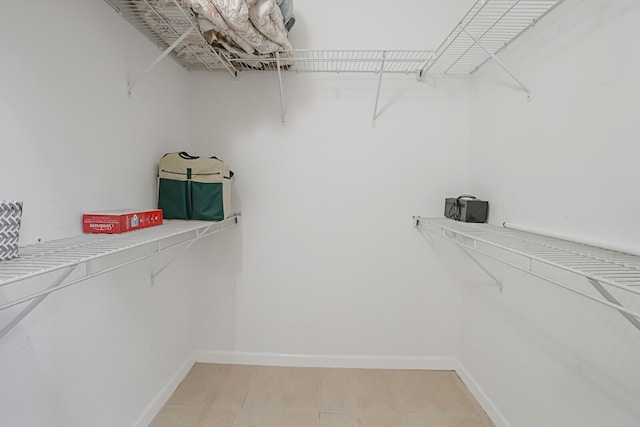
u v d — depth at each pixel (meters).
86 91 1.11
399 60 1.64
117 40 1.26
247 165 1.96
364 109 1.92
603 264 0.81
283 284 2.01
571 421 1.08
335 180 1.96
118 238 1.04
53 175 0.98
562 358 1.13
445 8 1.85
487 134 1.71
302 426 1.52
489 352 1.63
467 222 1.68
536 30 1.31
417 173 1.95
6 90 0.83
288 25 1.69
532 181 1.34
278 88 1.92
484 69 1.75
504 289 1.50
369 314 2.01
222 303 2.02
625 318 0.89
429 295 1.99
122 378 1.31
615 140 0.95
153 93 1.55
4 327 0.78
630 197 0.90
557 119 1.19
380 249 1.98
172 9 1.26
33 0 0.89
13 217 0.76
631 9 0.90
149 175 1.54
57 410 0.99
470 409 1.65
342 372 1.97
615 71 0.95
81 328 1.08
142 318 1.46
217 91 1.93
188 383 1.83
